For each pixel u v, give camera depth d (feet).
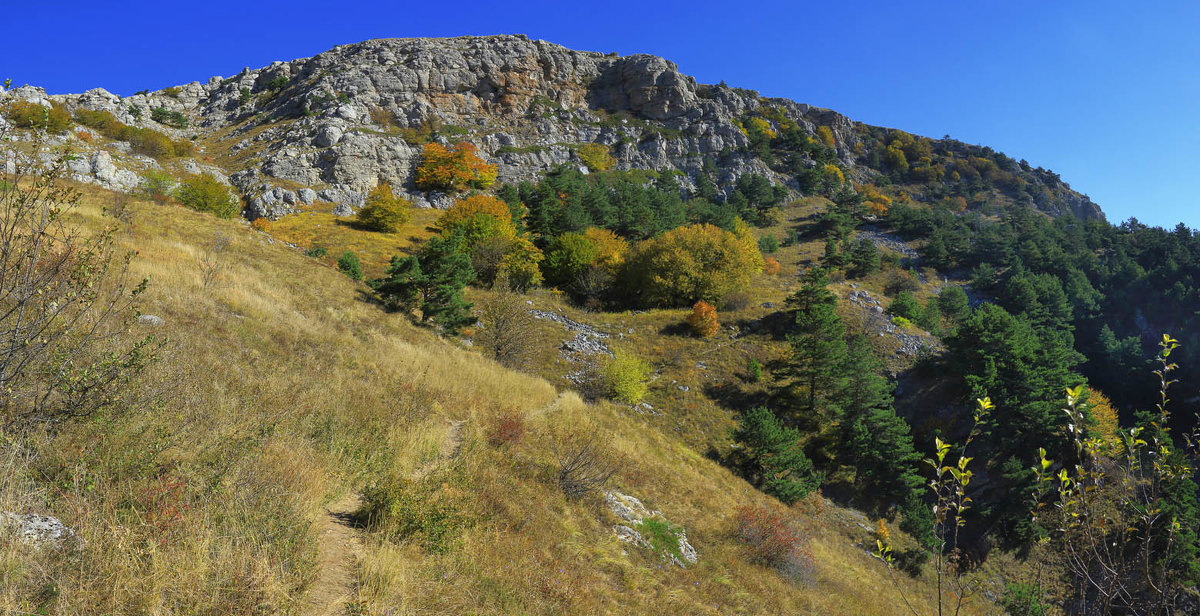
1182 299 202.39
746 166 361.92
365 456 29.01
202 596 14.16
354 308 75.10
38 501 15.24
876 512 97.35
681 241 175.22
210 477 19.34
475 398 50.85
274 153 252.42
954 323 190.80
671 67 419.13
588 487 37.88
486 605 19.71
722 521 48.85
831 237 280.92
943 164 477.77
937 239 259.19
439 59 357.41
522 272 162.61
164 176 192.85
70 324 19.58
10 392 17.53
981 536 95.09
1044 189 476.95
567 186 266.77
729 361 132.16
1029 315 202.59
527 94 371.97
